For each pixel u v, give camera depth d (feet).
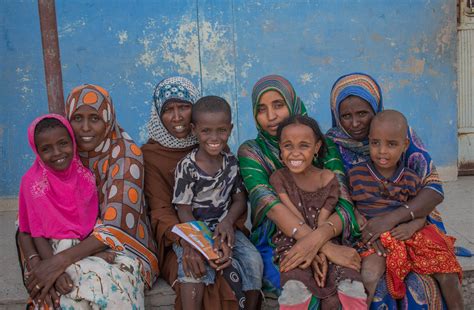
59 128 8.94
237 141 16.71
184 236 8.98
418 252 9.18
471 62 17.56
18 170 15.87
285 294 8.69
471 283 10.51
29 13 15.47
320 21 16.46
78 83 15.92
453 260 9.20
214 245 9.07
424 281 9.16
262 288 9.73
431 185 9.73
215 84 16.46
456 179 17.30
